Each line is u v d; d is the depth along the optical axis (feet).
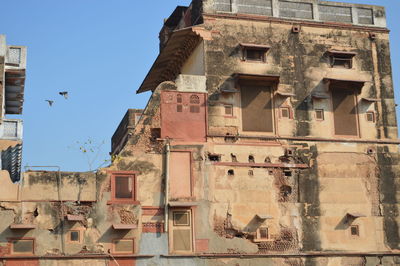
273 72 77.71
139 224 68.49
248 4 79.46
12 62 78.18
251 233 71.67
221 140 73.87
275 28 79.36
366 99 79.66
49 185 66.74
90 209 67.41
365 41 82.58
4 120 85.66
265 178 74.13
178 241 69.36
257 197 73.15
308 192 75.10
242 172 73.46
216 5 78.13
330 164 76.74
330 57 80.38
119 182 69.36
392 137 80.07
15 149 86.79
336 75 80.07
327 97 78.69
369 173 77.82
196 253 69.26
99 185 68.33
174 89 74.02
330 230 74.59
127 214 68.39
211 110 74.43
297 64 78.89
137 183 69.77
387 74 82.28
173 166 71.61
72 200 67.00
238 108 75.41
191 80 74.74
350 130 78.74
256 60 77.71
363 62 81.61
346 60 81.05
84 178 68.08
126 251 67.36
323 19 81.92
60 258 65.05
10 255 63.77
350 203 76.07
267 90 77.05
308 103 78.02
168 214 69.72
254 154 74.38
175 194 70.69
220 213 71.46
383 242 75.87
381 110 80.64
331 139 77.41
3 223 64.54
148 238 68.44
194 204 69.92
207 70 75.41
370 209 76.59
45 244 65.05
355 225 75.56
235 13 78.28
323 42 80.74
